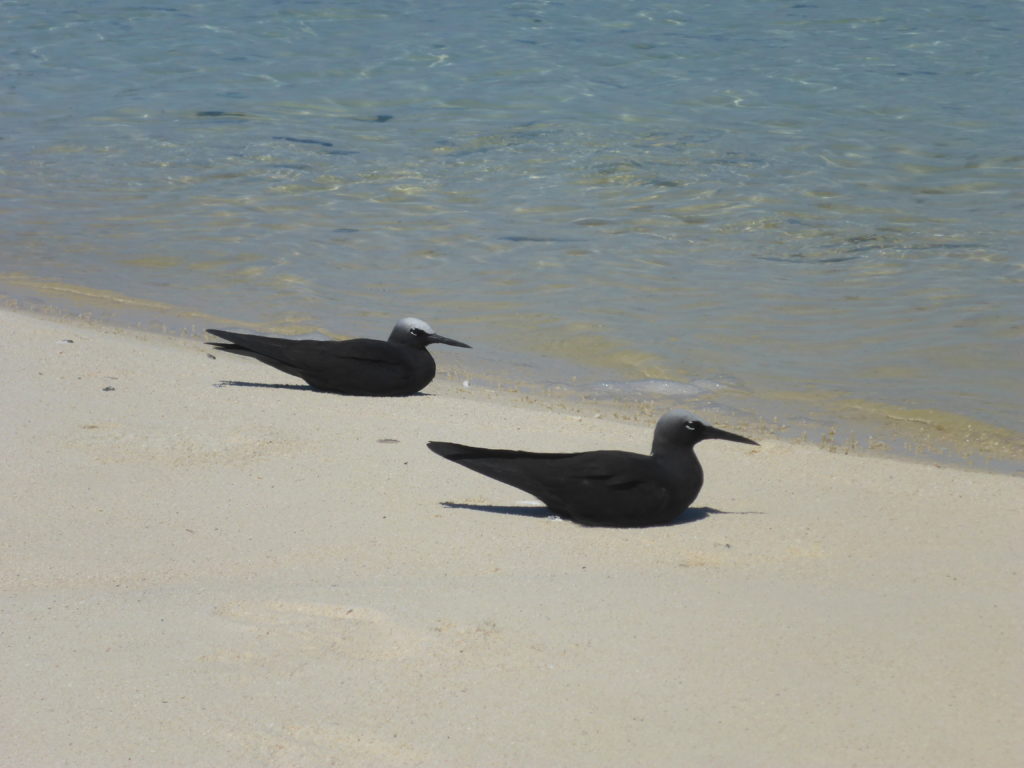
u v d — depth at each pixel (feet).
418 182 77.30
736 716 21.66
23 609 25.81
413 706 21.81
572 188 75.66
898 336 53.36
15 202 74.23
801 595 27.30
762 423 44.19
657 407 45.80
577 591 27.22
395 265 63.77
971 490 36.01
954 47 105.91
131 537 30.32
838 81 97.40
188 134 87.56
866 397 46.85
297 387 45.32
